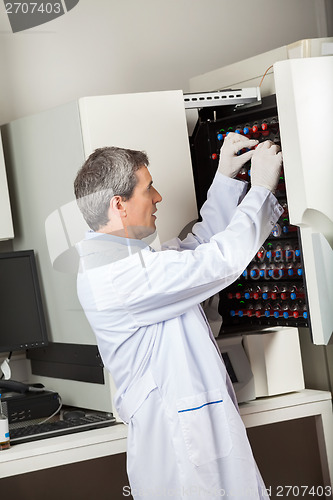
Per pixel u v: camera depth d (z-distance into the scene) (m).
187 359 1.76
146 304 1.75
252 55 2.98
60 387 2.30
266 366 2.16
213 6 2.91
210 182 2.18
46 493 2.54
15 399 2.14
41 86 2.59
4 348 2.18
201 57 2.88
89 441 1.92
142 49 2.77
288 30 3.05
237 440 1.77
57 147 2.08
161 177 2.02
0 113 2.52
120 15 2.73
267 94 2.19
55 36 2.62
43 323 2.24
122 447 1.96
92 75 2.68
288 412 2.16
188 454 1.72
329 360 2.31
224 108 2.12
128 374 1.82
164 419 1.75
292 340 2.21
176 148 2.04
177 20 2.84
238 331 2.20
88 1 2.68
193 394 1.74
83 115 1.96
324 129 1.71
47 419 2.14
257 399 2.18
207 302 2.13
